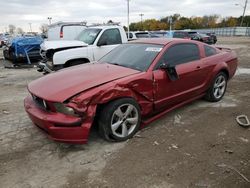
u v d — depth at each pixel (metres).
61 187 2.87
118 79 3.74
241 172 3.05
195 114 4.91
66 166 3.25
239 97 6.06
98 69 4.22
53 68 7.63
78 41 8.66
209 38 26.30
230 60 5.82
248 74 8.94
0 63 13.62
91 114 3.37
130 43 5.12
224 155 3.42
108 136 3.72
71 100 3.31
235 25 81.56
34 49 12.55
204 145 3.70
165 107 4.50
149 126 4.36
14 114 5.15
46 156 3.50
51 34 14.45
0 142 3.92
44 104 3.49
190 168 3.14
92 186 2.87
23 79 9.01
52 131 3.33
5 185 2.92
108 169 3.16
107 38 8.30
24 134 4.19
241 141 3.81
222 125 4.40
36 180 2.99
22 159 3.44
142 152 3.53
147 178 2.97
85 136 3.39
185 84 4.68
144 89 3.95
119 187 2.84
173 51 4.58
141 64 4.25
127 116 3.82
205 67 5.08
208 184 2.85
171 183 2.88
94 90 3.43
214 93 5.55
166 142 3.79
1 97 6.48
